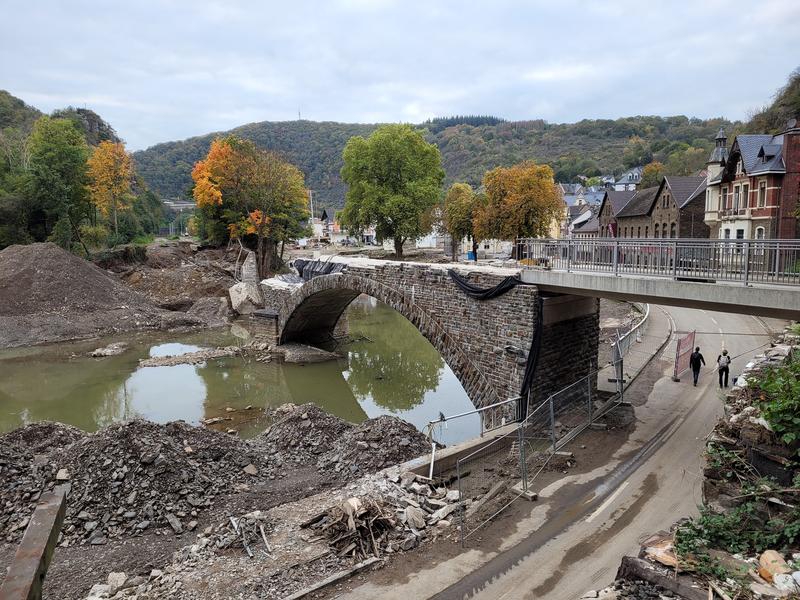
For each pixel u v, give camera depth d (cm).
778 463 970
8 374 3091
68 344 3878
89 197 6159
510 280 1895
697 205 4803
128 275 5553
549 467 1436
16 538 1241
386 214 5303
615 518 1165
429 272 2289
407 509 1189
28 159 6238
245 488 1511
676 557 821
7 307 4128
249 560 1065
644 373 2402
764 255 1275
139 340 4044
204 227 7088
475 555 1048
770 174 3316
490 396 2008
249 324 4691
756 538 853
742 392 1231
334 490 1427
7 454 1456
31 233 5800
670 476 1360
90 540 1244
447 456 1459
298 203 6531
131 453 1436
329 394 2825
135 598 974
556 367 1964
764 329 3192
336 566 1029
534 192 3259
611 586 805
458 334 2152
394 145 5309
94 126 12575
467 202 4819
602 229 6556
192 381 2997
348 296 3534
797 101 5072
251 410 2505
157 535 1277
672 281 1445
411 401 2725
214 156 6091
